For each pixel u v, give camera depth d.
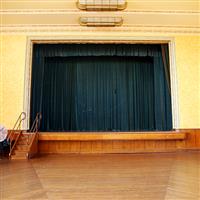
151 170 4.74
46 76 9.30
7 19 7.60
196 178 4.06
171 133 7.67
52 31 8.08
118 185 3.64
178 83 8.15
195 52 8.26
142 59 9.53
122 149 7.71
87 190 3.40
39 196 3.15
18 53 7.99
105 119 9.32
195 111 8.09
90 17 7.42
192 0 6.68
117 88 9.45
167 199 3.01
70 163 5.66
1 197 3.11
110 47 8.78
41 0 6.70
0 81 7.88
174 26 8.14
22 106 7.82
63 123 9.15
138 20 7.70
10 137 7.45
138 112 9.37
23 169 4.93
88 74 9.46
